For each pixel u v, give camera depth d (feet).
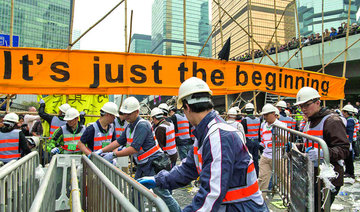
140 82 18.17
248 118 20.02
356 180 19.93
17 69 15.65
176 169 6.01
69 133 14.24
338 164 8.63
